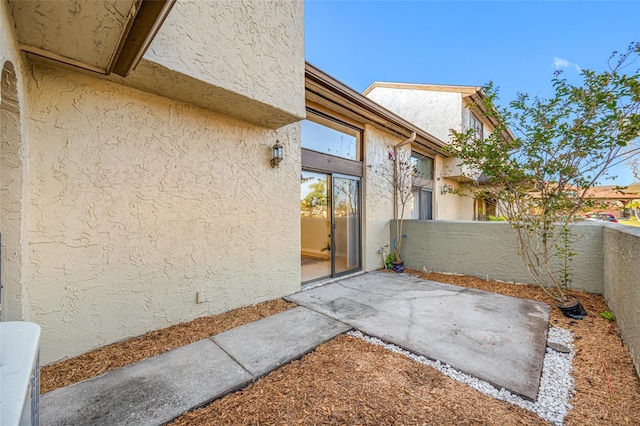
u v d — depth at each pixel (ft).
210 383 8.18
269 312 14.16
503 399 7.52
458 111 37.27
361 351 10.16
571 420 6.73
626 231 10.80
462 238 21.43
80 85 9.79
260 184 15.60
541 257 17.84
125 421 6.76
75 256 9.83
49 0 6.25
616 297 12.08
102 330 10.46
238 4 11.52
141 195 11.32
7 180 7.93
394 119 22.97
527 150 14.44
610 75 11.46
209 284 13.52
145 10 6.81
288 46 13.60
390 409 7.12
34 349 3.86
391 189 26.63
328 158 20.44
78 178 9.82
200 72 10.32
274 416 6.93
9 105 7.73
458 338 10.98
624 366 8.90
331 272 20.93
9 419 2.59
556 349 10.11
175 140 12.22
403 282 19.97
